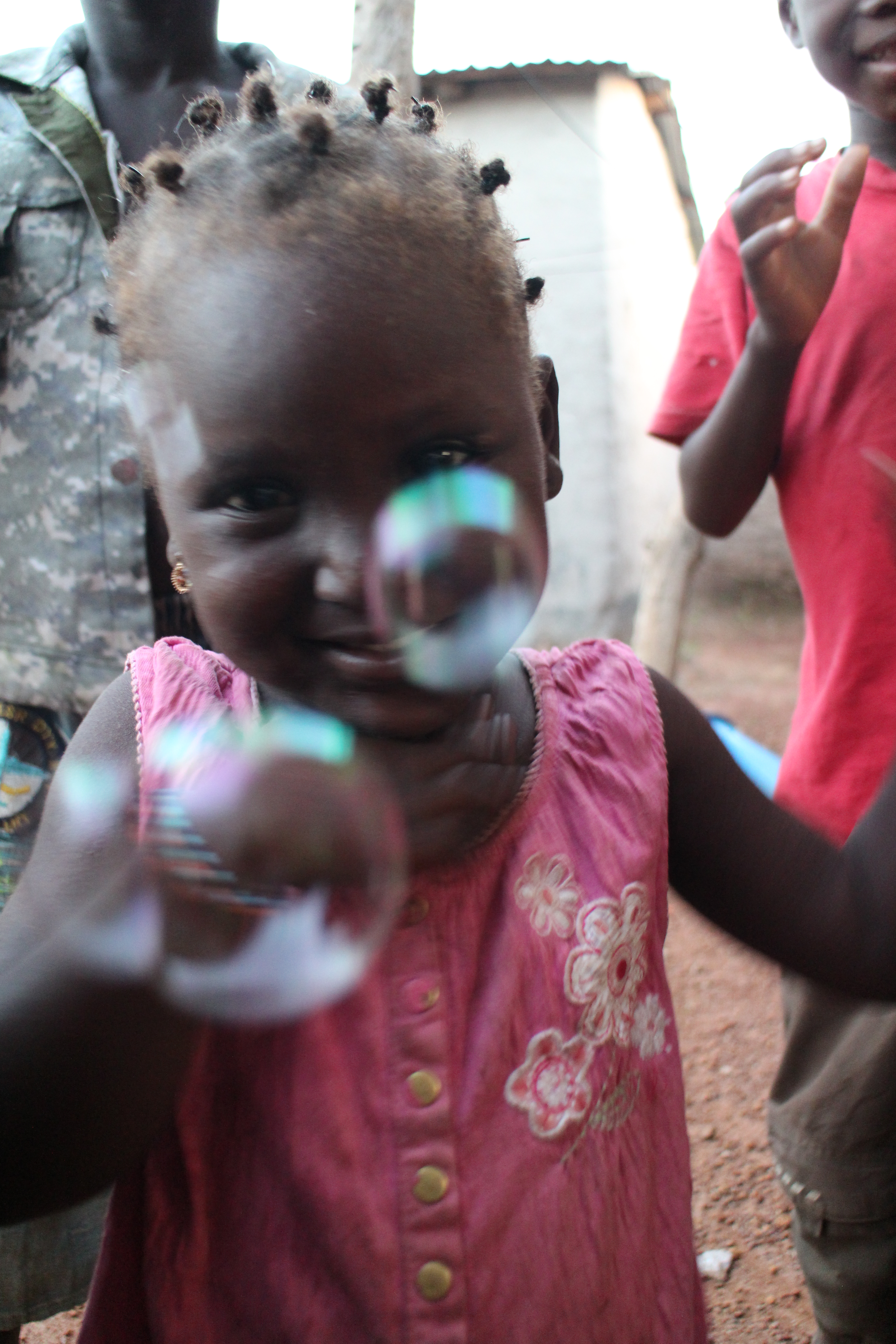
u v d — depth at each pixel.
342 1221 0.52
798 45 0.98
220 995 0.47
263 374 0.44
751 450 0.96
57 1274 0.84
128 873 0.47
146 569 0.90
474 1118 0.53
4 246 0.88
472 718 0.51
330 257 0.45
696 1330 0.60
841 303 0.90
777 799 0.97
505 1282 0.52
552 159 3.96
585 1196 0.55
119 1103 0.47
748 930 0.63
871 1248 0.86
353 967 0.49
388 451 0.45
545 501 0.54
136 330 0.49
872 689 0.89
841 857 0.62
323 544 0.45
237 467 0.45
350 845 0.47
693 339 1.06
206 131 0.55
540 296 0.56
